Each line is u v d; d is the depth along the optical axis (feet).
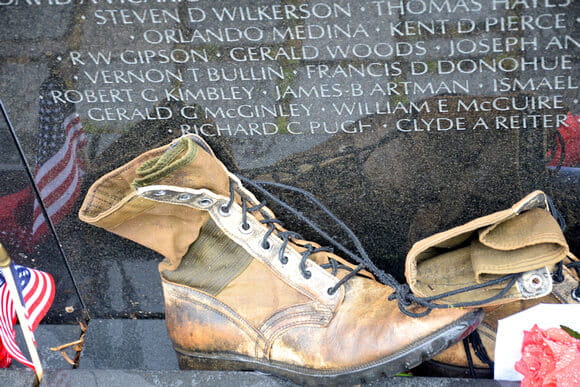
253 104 4.37
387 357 4.08
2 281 4.68
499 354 4.19
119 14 4.00
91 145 4.64
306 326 4.26
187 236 4.38
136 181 4.02
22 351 5.19
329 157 4.63
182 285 4.44
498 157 4.49
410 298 4.05
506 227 3.98
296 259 4.38
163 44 4.11
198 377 4.37
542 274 3.83
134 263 5.21
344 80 4.20
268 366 4.36
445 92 4.19
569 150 4.39
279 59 4.14
